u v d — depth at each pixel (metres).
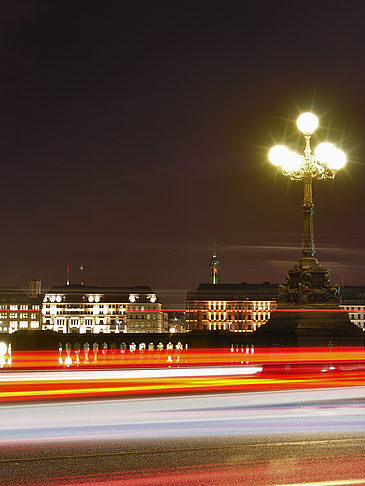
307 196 49.78
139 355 69.81
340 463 15.38
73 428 19.84
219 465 15.16
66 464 15.26
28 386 34.31
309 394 29.41
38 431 19.31
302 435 18.69
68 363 57.81
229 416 22.22
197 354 62.50
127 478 14.08
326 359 46.22
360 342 47.44
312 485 13.55
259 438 18.20
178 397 28.31
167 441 17.78
